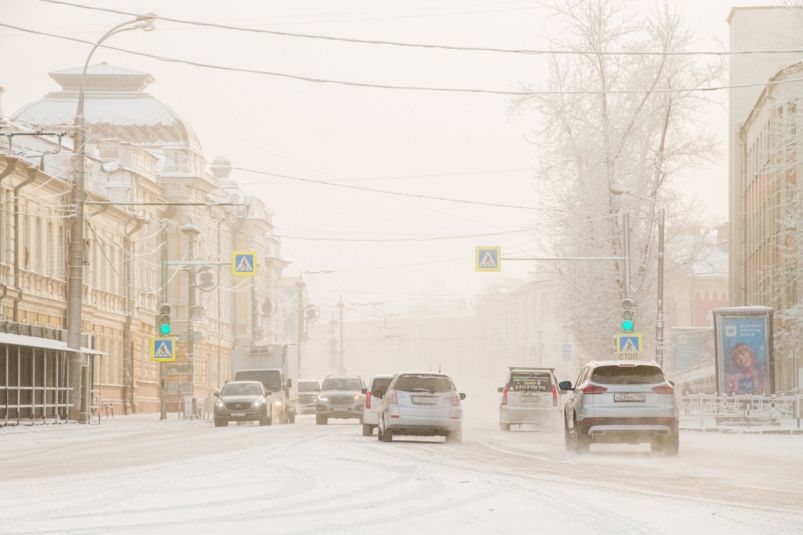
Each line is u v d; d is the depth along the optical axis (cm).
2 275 6153
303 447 3303
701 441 3844
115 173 8638
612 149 6806
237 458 2747
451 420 3653
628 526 1319
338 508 1530
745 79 9938
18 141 6688
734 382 5072
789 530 1288
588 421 2902
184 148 10331
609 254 6788
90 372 6556
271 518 1412
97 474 2239
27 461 2747
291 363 7438
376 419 4219
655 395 2916
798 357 7025
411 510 1503
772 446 3491
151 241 9425
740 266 9981
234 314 12188
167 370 6812
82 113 5369
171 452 3130
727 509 1516
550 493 1752
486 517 1418
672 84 6794
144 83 10925
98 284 7919
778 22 9762
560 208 6862
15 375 5581
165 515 1448
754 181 9231
